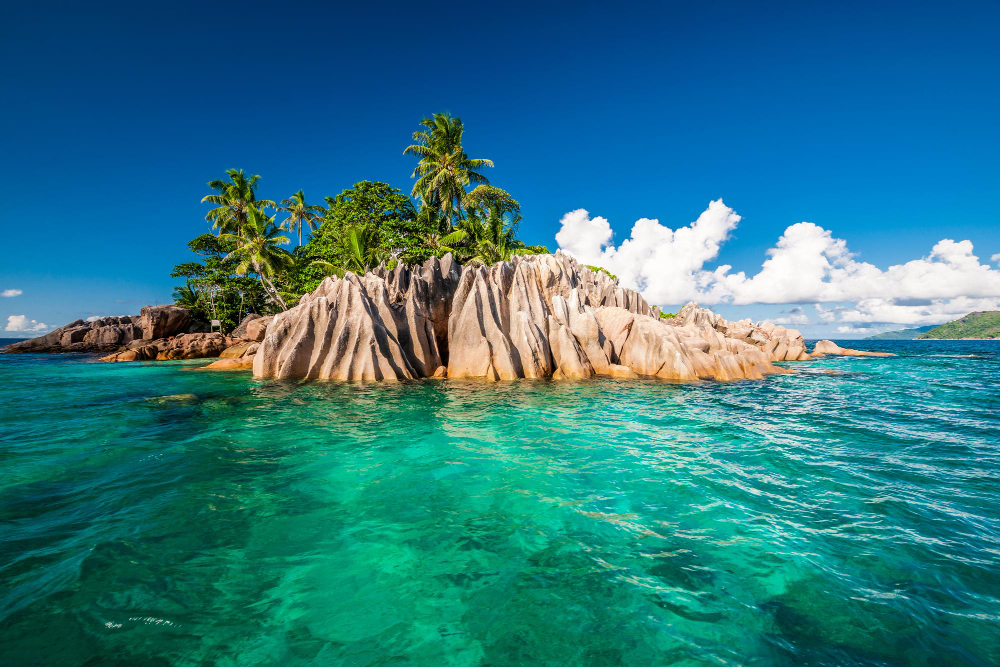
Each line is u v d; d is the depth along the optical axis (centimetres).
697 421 1206
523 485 720
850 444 974
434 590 432
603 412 1324
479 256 3641
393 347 2100
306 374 2095
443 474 771
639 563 481
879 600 414
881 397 1662
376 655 346
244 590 427
